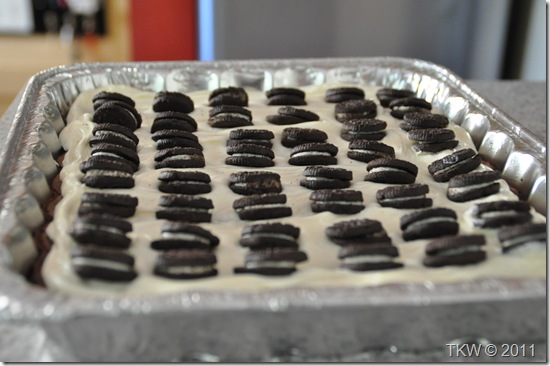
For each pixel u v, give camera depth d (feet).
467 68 3.00
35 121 1.77
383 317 1.25
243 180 1.64
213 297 1.23
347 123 1.90
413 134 1.84
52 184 1.68
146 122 1.96
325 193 1.59
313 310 1.23
